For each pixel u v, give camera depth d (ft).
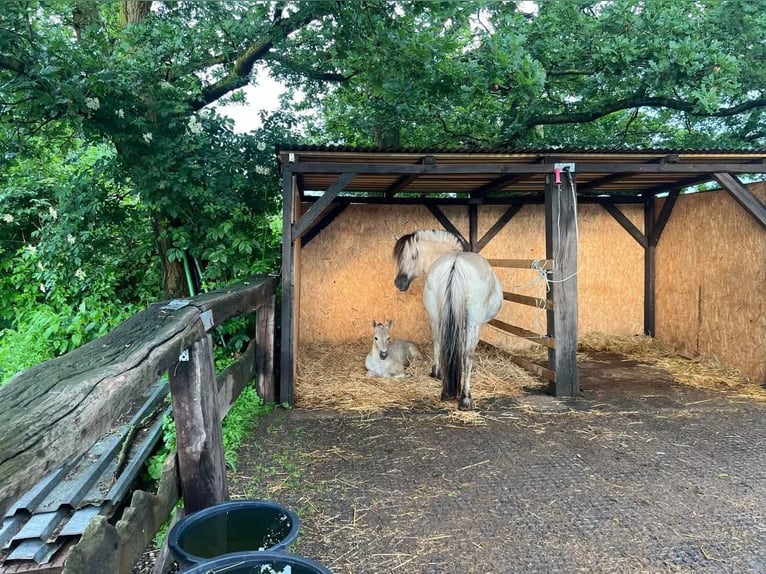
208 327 6.73
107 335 5.19
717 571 6.26
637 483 8.66
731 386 15.10
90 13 16.15
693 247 18.61
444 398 13.00
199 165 15.23
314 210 13.10
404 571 6.31
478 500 8.09
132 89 14.08
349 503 8.00
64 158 21.59
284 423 11.84
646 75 18.44
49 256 17.19
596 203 20.80
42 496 8.45
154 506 5.34
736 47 18.89
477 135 24.00
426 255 15.71
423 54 15.56
